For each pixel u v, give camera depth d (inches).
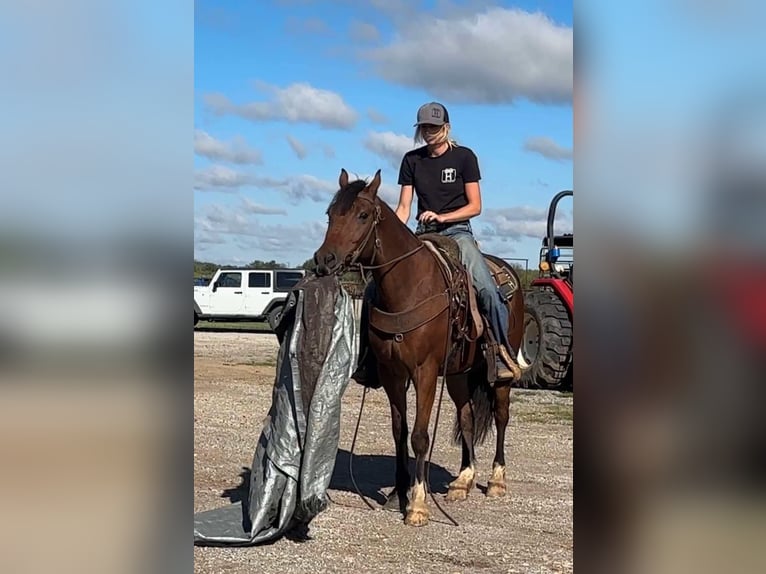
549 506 227.3
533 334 476.7
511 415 392.8
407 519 204.1
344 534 193.9
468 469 238.8
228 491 230.8
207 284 957.8
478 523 207.5
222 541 178.9
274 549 180.5
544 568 170.2
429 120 222.1
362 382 228.5
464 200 228.1
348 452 307.9
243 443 309.4
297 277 926.4
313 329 185.0
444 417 397.1
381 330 202.8
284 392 187.0
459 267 217.0
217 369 565.0
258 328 1000.2
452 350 215.2
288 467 181.2
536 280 490.3
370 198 193.6
